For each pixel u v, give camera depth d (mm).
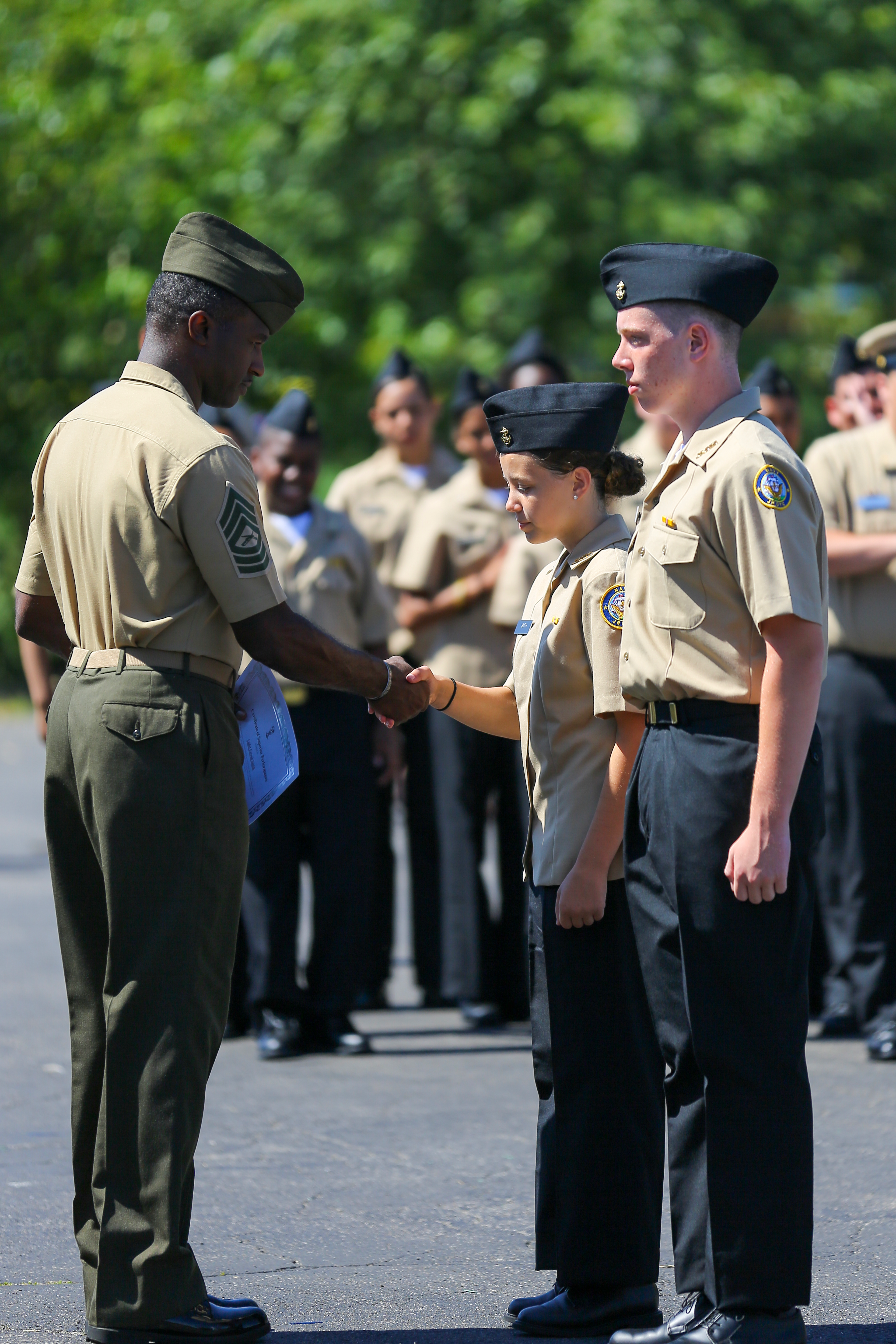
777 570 10219
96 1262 11172
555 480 11750
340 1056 20516
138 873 10914
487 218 59844
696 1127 10891
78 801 11250
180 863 10961
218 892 11180
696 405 10789
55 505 11398
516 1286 12414
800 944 10578
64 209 63188
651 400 10844
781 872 10258
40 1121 17109
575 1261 11508
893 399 19797
